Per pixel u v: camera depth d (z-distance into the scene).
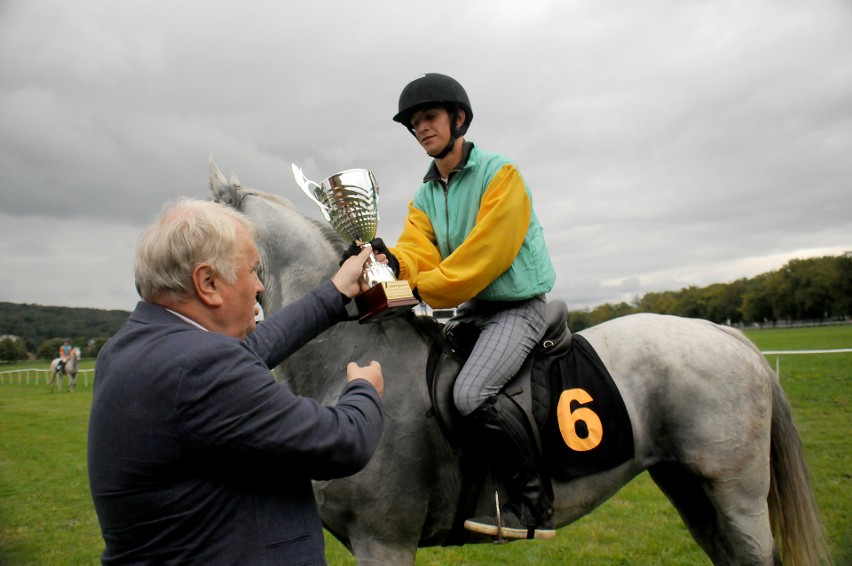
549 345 2.23
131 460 1.00
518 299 2.18
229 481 1.04
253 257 1.21
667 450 2.29
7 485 5.85
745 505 2.21
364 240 1.96
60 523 4.70
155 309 1.13
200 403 0.99
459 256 2.04
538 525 2.03
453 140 2.21
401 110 2.17
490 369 2.03
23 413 11.65
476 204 2.21
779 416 2.38
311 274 2.18
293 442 1.02
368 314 1.71
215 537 1.02
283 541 1.07
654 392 2.25
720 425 2.19
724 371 2.23
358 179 1.91
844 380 10.48
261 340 1.40
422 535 2.13
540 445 2.09
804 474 2.36
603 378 2.21
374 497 1.99
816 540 2.34
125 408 1.01
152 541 1.01
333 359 2.12
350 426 1.09
